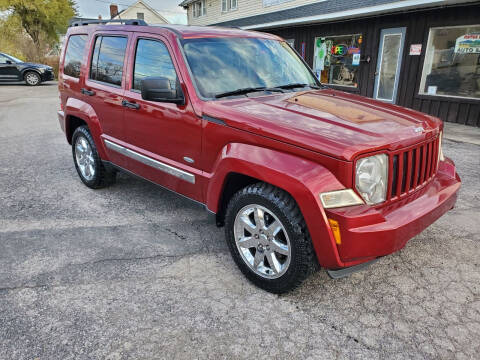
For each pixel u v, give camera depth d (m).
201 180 2.97
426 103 9.34
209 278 2.81
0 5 28.30
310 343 2.18
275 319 2.38
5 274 2.84
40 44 29.94
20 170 5.42
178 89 3.01
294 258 2.36
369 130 2.35
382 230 2.14
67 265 2.97
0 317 2.38
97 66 4.05
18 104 12.47
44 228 3.60
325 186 2.14
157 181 3.52
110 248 3.24
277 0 16.59
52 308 2.47
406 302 2.54
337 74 11.95
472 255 3.11
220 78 3.08
